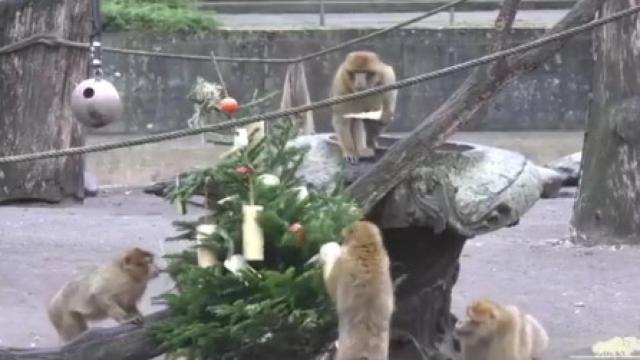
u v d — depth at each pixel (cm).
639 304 1098
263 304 686
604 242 1388
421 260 824
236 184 730
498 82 802
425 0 3016
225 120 809
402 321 832
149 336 735
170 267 748
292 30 2522
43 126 1691
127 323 753
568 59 2520
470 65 756
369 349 645
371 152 903
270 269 724
